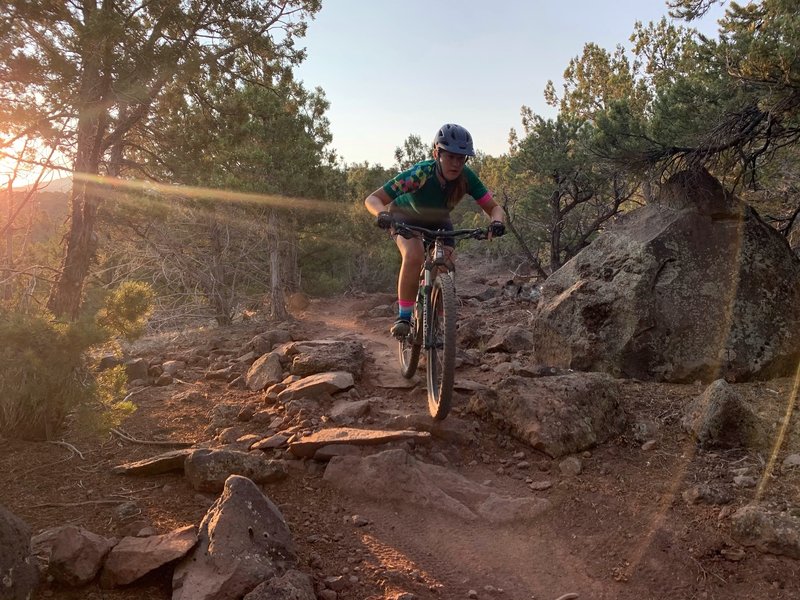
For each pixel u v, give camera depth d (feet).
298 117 54.39
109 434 13.44
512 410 14.16
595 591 8.98
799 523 9.38
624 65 79.61
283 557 8.52
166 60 24.58
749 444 13.10
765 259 18.75
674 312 18.34
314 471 12.05
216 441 13.66
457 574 9.19
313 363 17.81
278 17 29.27
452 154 13.37
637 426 14.33
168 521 9.48
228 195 46.03
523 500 11.28
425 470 12.06
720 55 22.70
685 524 10.28
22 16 22.03
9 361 11.64
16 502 9.98
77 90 23.95
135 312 13.76
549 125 48.39
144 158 38.06
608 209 52.44
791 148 28.30
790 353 17.65
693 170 20.93
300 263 83.82
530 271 82.28
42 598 7.32
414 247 14.70
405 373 17.33
